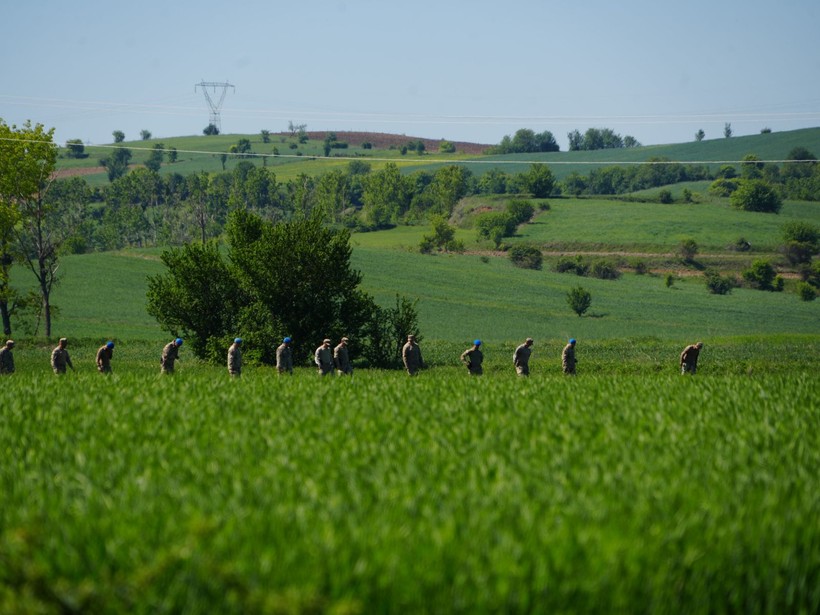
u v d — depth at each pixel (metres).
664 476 51.25
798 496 47.75
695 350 136.62
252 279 190.88
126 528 40.62
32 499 46.69
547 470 51.50
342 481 49.91
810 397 86.06
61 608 33.34
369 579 35.94
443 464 54.25
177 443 61.81
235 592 33.56
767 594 39.03
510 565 36.81
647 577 37.66
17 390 93.69
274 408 78.62
